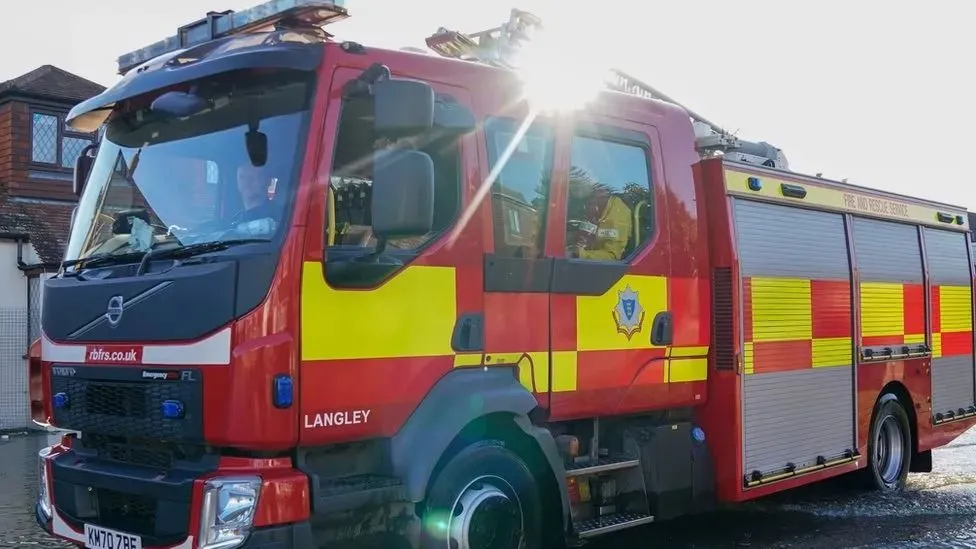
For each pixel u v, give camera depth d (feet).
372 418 14.55
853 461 26.02
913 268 29.76
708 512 26.30
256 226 14.10
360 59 14.87
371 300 14.57
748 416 21.62
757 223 22.48
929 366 30.30
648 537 23.43
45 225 49.57
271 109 14.64
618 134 19.33
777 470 22.65
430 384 15.40
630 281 19.10
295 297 13.66
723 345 21.33
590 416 18.33
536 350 17.08
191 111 15.46
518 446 17.51
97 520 15.34
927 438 30.25
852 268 26.32
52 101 52.75
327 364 13.98
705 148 21.57
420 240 15.42
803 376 23.86
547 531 17.74
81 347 15.69
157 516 13.91
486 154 16.52
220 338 13.38
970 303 33.19
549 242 17.47
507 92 17.03
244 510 13.24
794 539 23.25
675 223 20.43
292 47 14.40
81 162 18.76
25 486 30.68
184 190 15.42
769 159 27.45
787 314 23.31
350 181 14.61
